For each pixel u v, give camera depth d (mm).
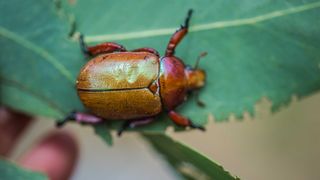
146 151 203
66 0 133
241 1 128
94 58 132
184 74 132
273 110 130
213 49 131
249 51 129
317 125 199
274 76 129
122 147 203
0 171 136
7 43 136
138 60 131
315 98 199
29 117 161
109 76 130
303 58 127
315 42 125
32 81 138
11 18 135
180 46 132
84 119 136
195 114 133
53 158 160
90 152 202
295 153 200
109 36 133
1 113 158
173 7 131
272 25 127
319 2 124
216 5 129
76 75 136
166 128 134
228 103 132
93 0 133
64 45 135
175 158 133
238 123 203
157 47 132
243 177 200
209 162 120
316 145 199
